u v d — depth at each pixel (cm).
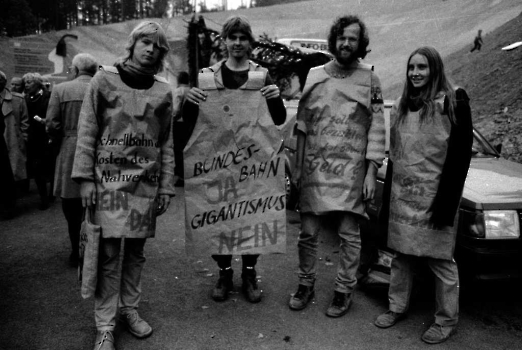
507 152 806
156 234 536
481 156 450
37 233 529
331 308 343
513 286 373
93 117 274
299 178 350
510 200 329
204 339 305
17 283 386
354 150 327
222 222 323
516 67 1317
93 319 328
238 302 362
